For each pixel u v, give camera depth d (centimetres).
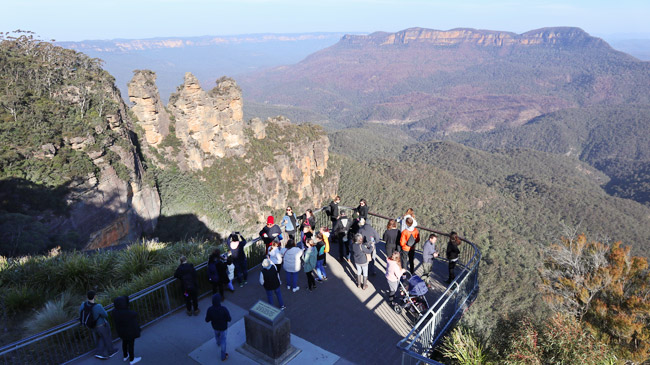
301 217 1628
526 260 11994
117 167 5178
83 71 6781
